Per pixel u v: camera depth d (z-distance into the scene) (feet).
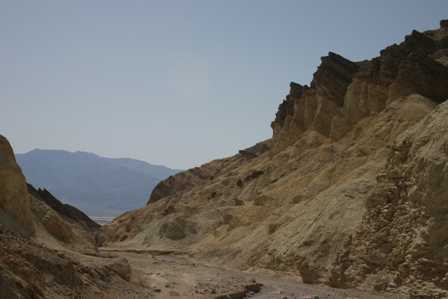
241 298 100.27
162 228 286.46
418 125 112.16
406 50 211.61
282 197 210.59
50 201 170.40
